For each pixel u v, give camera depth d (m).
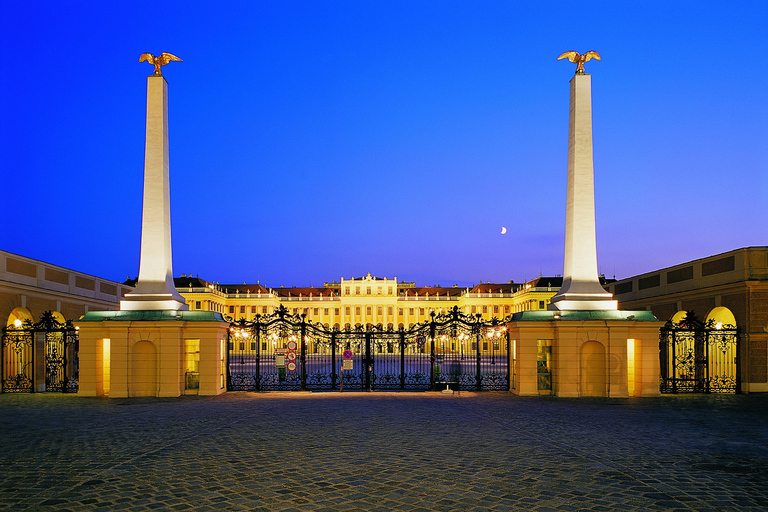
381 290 158.38
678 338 31.03
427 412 21.75
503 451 14.68
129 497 10.81
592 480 11.99
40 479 12.02
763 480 12.07
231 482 11.77
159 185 28.84
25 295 32.69
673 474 12.49
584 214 28.67
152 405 23.78
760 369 29.66
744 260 30.30
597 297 28.30
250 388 31.55
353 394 28.92
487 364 62.47
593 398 26.47
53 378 31.06
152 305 28.11
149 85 28.84
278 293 166.75
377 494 11.00
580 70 29.16
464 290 164.62
